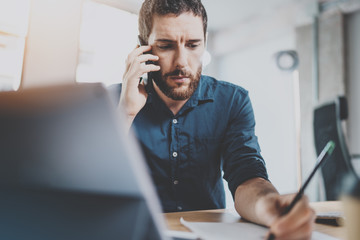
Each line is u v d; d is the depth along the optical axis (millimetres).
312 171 567
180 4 1070
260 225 703
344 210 375
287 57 4320
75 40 2262
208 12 5141
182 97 1173
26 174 397
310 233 491
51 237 370
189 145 1304
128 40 4199
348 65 4238
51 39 2197
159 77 1178
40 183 393
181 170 1294
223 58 5941
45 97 400
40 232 377
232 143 1207
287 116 4777
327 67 4324
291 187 4617
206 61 4426
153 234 357
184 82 1146
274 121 4961
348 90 4203
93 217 362
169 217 826
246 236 590
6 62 3633
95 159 369
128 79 1202
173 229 677
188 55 1124
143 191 357
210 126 1321
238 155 1104
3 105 424
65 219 370
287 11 4754
